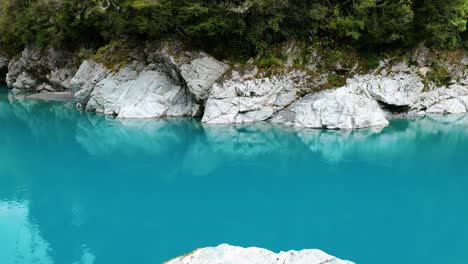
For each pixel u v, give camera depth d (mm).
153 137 22938
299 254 7867
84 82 29578
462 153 19062
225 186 15766
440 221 12406
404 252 10633
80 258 10812
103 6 29359
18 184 16484
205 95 26125
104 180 16734
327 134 22109
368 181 15859
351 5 26859
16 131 25125
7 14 42719
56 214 13711
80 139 22969
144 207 13984
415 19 26781
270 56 26172
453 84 27547
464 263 10039
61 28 36344
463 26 26344
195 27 25344
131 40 29656
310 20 26688
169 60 26406
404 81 26109
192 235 11867
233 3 25344
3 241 11977
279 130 23156
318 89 25969
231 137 22312
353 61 26641
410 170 16969
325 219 12703
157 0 26094
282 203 13992
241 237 11625
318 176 16547
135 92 27797
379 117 23641
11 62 44250
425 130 22891
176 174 17266
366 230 11891
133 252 11055
